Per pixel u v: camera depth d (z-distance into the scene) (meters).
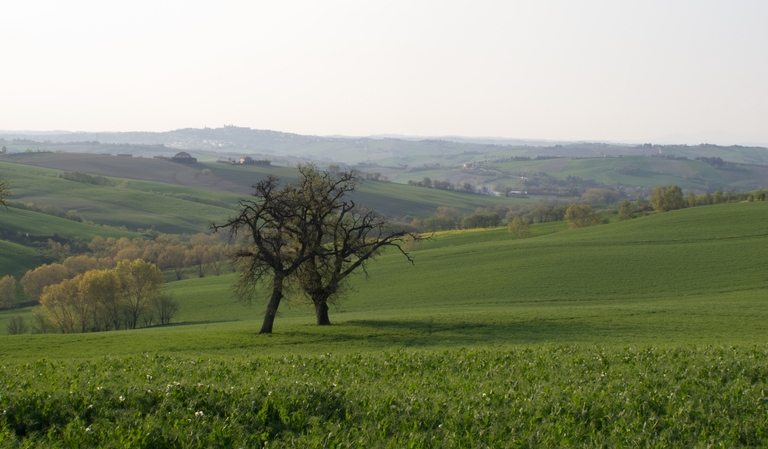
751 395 19.12
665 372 22.58
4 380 20.70
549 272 90.75
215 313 86.06
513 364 25.44
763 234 104.50
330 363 26.38
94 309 83.75
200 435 16.11
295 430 16.89
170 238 149.75
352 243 51.88
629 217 152.00
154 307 87.31
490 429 16.75
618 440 15.92
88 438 15.61
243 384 20.33
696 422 16.98
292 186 51.88
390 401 18.59
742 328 45.22
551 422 17.22
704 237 106.50
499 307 73.00
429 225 176.50
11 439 15.38
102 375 22.17
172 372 23.41
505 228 165.00
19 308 105.00
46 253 130.75
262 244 49.16
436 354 28.78
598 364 25.09
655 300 73.69
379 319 53.53
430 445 15.83
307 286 50.62
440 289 86.75
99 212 182.50
